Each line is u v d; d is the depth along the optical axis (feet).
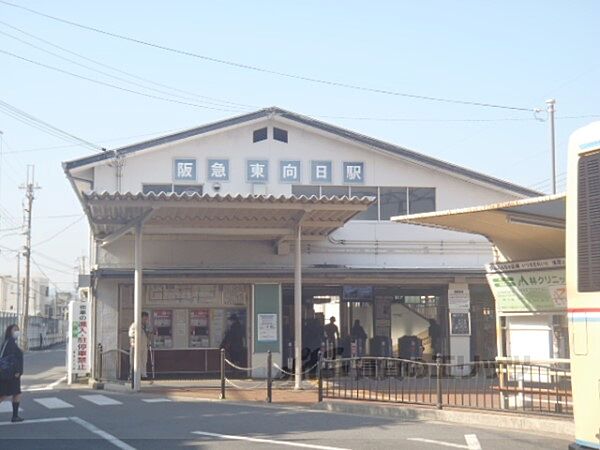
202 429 41.81
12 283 237.45
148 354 76.02
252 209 61.41
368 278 77.41
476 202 84.89
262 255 79.51
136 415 48.19
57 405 54.65
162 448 35.50
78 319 77.56
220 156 81.05
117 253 76.95
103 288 76.43
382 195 83.66
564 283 44.24
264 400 57.93
